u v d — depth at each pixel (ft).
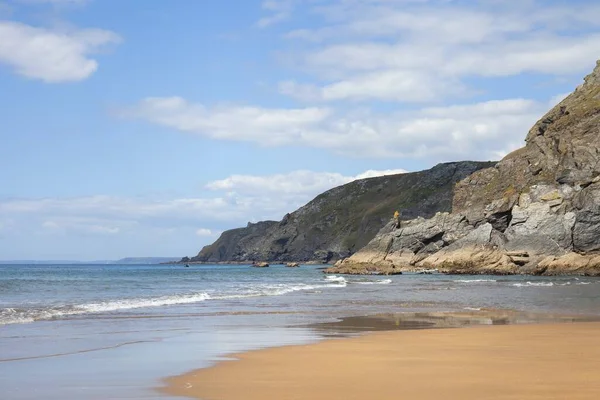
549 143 436.76
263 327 76.79
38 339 63.05
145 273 441.68
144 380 41.29
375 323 82.99
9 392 37.73
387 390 37.65
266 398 35.73
